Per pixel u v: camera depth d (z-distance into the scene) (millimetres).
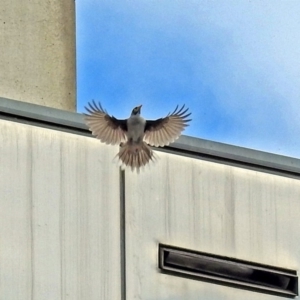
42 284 16234
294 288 18031
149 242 17000
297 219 18219
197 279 17297
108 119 15461
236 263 17609
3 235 16219
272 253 17938
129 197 17031
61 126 16859
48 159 16703
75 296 16375
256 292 17750
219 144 17844
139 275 16828
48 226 16469
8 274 16109
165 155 17453
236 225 17750
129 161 15414
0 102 16672
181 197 17406
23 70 20719
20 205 16406
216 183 17719
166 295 16969
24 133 16672
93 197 16797
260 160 18109
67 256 16453
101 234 16719
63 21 21203
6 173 16453
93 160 16922
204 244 17422
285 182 18281
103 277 16594
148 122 15562
